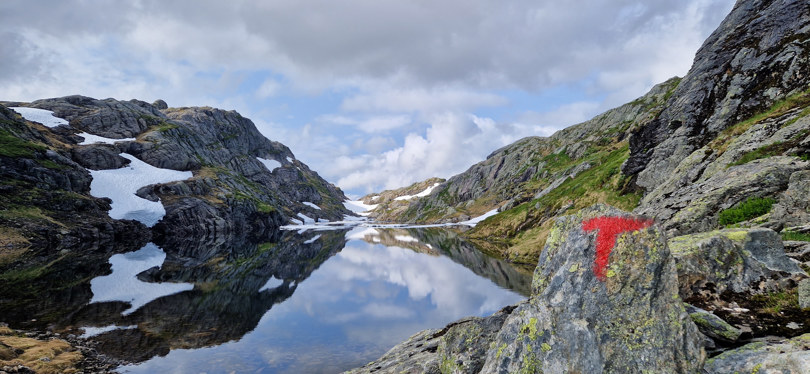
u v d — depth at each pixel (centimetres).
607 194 4975
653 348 597
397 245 9819
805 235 1331
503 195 18125
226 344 2683
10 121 11200
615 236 710
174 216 12238
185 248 8969
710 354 693
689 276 912
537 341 675
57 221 8356
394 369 1230
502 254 6209
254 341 2745
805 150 2128
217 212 14150
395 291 4362
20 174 9038
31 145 10375
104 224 9394
